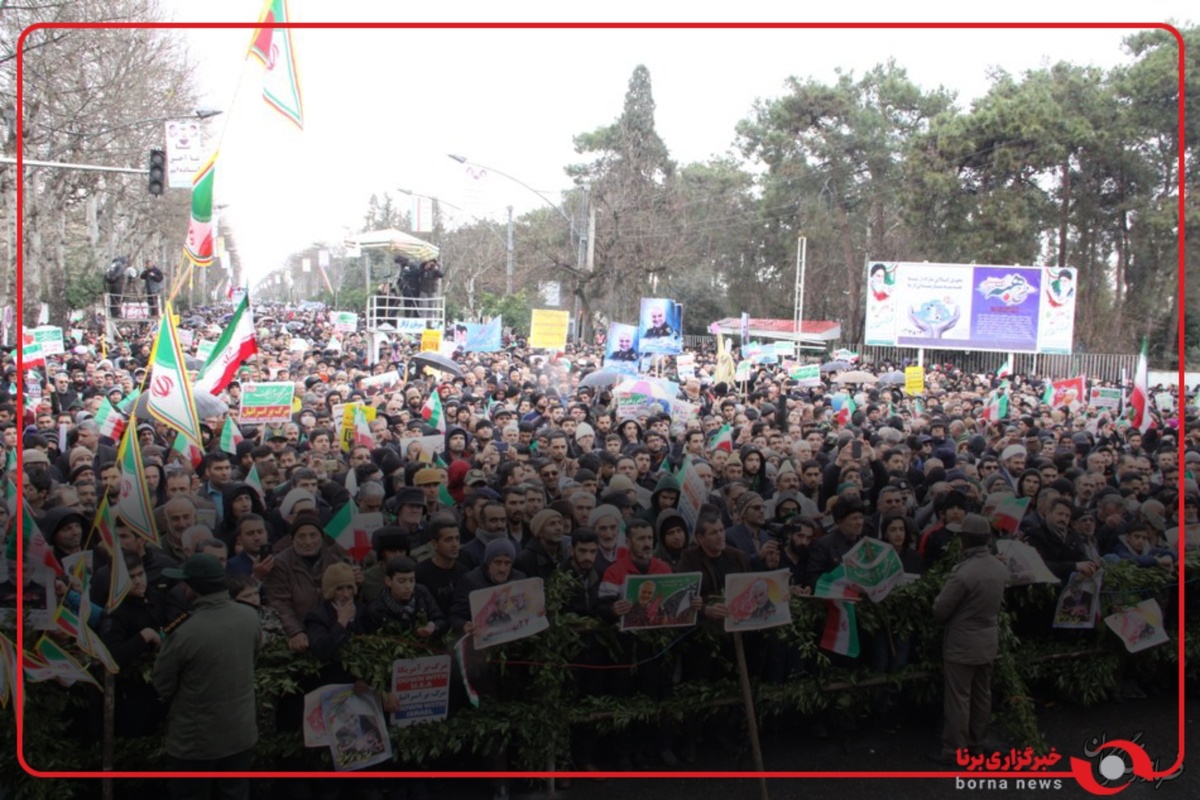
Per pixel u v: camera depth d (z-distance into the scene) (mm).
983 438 13844
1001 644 7316
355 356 29922
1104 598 7973
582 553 6750
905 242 48656
